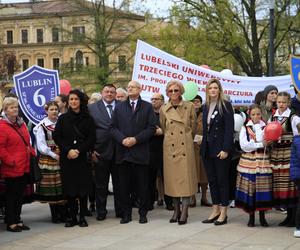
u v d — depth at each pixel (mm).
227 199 7645
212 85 7543
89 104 8625
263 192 7297
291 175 6816
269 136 7082
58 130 7789
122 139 7734
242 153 7656
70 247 6582
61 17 57906
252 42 24812
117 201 8398
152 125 7828
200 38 23953
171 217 8336
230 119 7488
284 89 10352
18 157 7520
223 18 23750
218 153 7531
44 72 9703
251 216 7453
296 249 6172
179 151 7758
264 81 10281
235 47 24266
